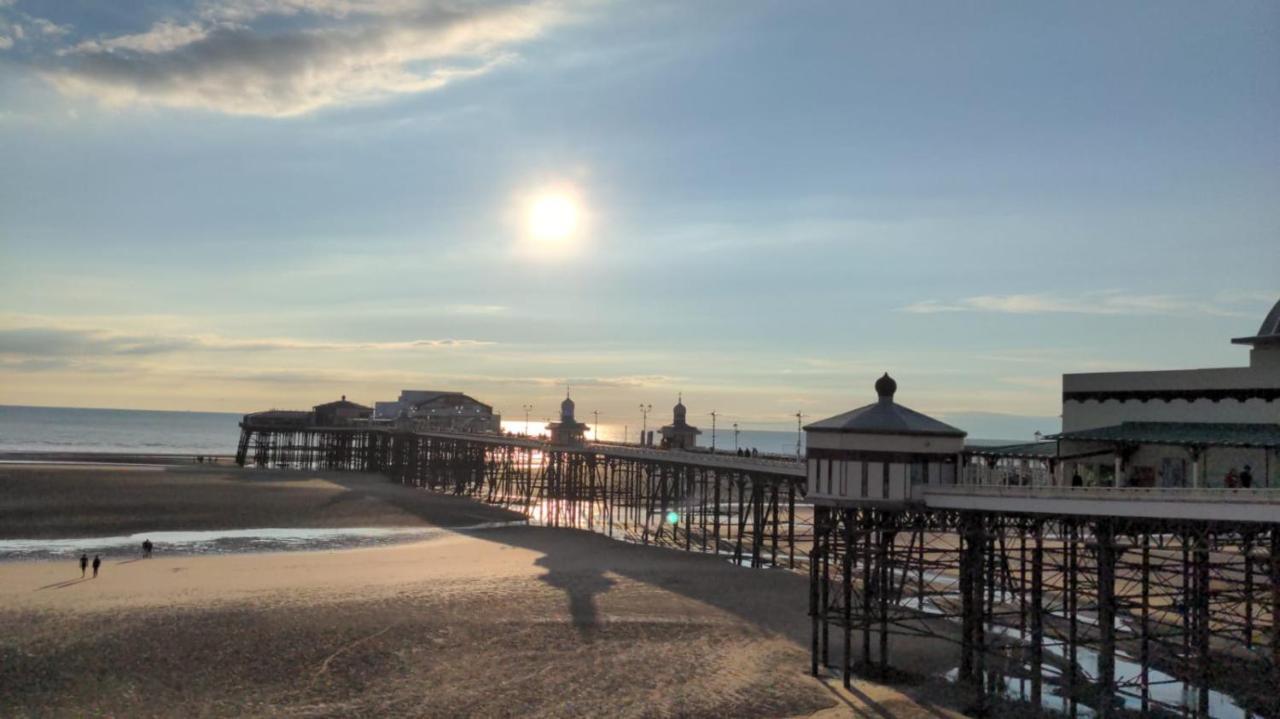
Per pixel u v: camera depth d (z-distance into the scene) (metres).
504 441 105.19
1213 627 39.81
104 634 41.31
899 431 36.31
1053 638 39.31
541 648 40.53
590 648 40.62
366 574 57.19
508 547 69.62
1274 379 36.50
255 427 161.38
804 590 52.84
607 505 104.06
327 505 94.19
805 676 37.00
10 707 32.53
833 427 37.19
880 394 39.25
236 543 71.06
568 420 143.25
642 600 49.88
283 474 134.25
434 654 39.47
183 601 48.25
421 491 116.62
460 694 34.59
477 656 39.28
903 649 41.12
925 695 34.88
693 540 76.62
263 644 40.34
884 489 36.22
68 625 42.69
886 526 37.19
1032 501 32.25
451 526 82.75
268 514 87.00
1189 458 36.50
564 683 35.94
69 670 36.41
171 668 36.97
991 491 33.44
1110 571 31.17
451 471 127.00
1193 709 32.88
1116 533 31.67
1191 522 29.64
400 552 67.06
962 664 35.88
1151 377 40.16
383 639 41.47
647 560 63.16
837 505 36.94
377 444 155.25
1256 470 34.69
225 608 46.66
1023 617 35.31
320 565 60.62
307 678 36.16
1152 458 37.47
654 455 75.69
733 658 39.41
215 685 35.19
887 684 36.19
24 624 42.69
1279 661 30.11
